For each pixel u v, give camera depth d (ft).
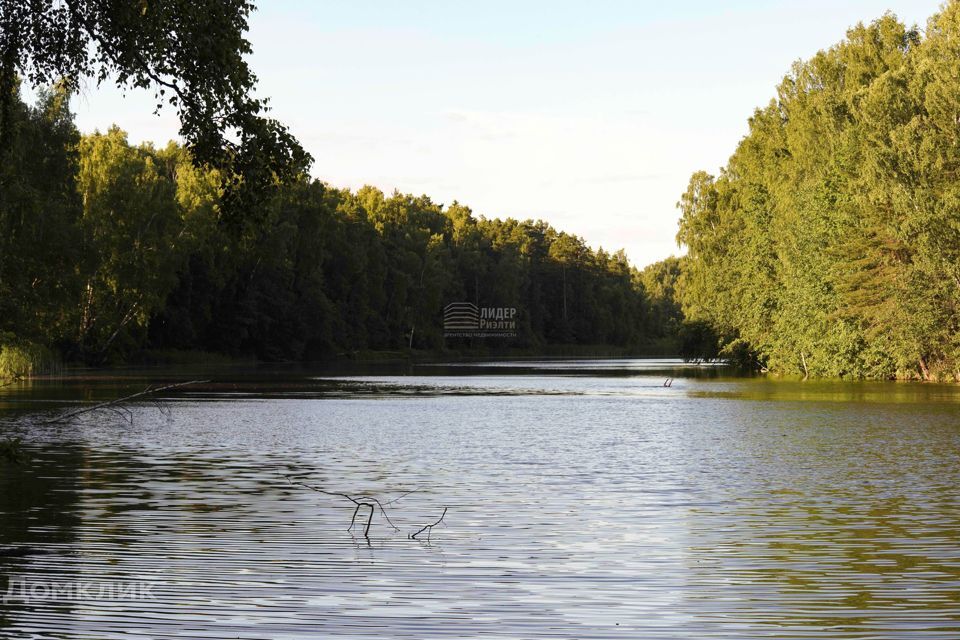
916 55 204.74
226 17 42.39
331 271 445.37
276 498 61.00
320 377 253.85
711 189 312.71
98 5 42.75
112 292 282.77
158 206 284.20
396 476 71.46
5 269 194.49
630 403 156.25
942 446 89.61
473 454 85.66
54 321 236.43
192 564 42.91
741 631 33.37
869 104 199.00
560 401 162.50
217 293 362.12
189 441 96.58
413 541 47.78
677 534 49.62
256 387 202.08
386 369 320.29
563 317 628.28
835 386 198.18
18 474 72.08
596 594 38.04
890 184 191.83
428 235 528.63
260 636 32.86
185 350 353.10
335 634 33.09
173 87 43.09
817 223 226.17
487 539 48.42
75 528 51.11
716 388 200.64
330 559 44.01
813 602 36.88
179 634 33.04
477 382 233.76
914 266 196.65
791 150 258.37
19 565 42.73
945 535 49.24
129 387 186.50
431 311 520.01
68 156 214.48
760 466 76.54
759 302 254.06
